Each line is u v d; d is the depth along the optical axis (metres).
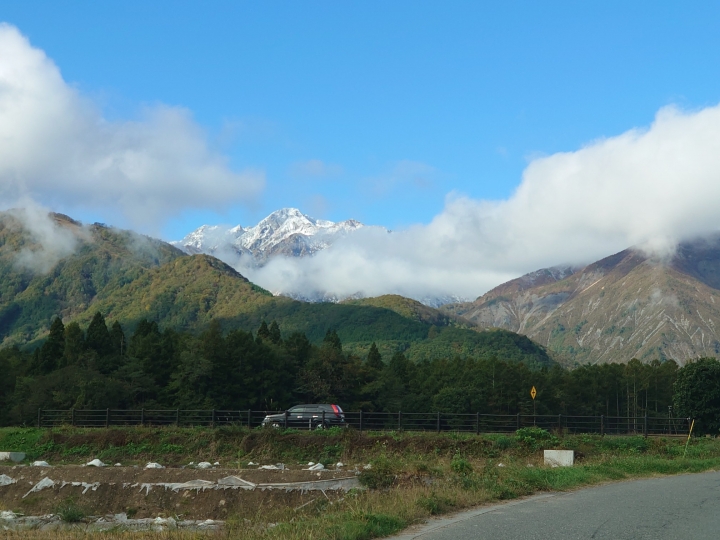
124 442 36.00
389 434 34.97
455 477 18.44
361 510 13.23
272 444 34.41
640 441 30.64
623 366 106.31
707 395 44.31
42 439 37.06
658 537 11.27
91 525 19.48
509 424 42.03
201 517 20.75
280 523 13.56
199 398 59.28
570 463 24.19
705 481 20.48
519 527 12.35
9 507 22.31
